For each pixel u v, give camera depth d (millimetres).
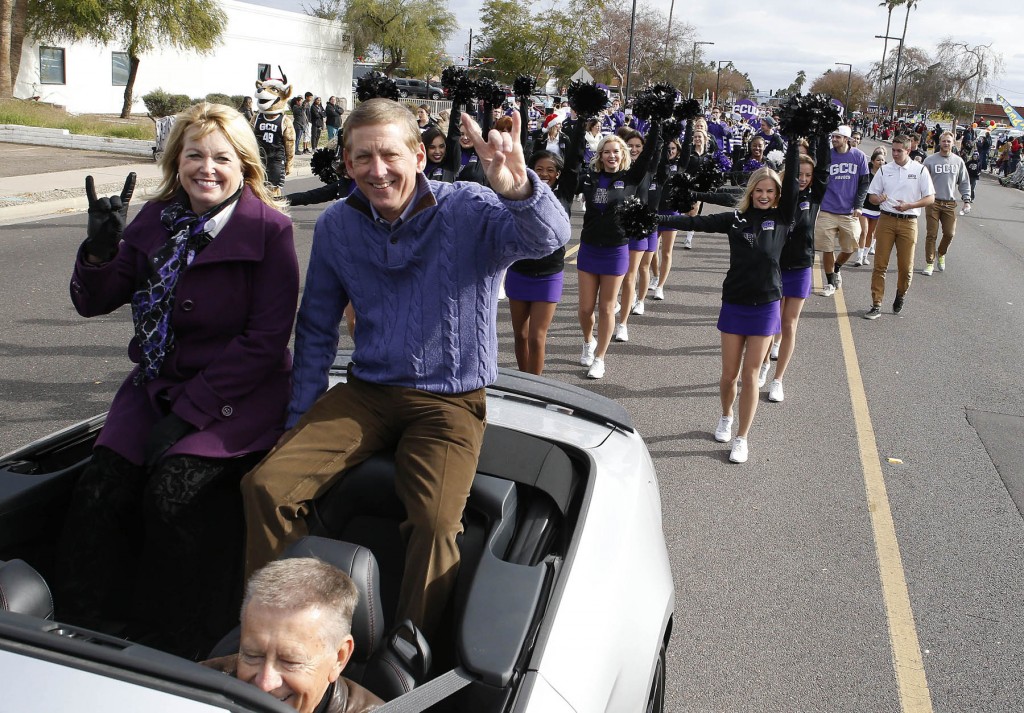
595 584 2258
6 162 18234
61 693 1464
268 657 1668
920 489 5297
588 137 12773
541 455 2666
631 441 3049
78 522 2602
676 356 7805
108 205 2598
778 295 5371
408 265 2574
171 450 2564
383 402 2588
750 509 4906
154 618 2736
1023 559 4488
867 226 13078
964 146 29734
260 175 2818
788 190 5270
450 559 2309
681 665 3482
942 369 7887
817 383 7312
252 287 2746
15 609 1982
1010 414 6734
